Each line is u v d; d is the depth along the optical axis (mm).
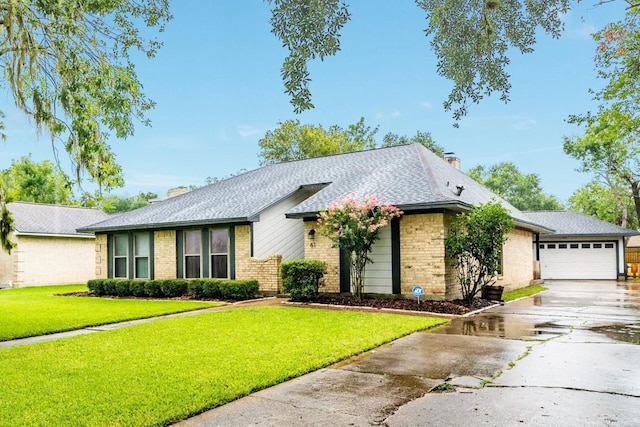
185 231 16797
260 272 15102
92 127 8234
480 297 13641
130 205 47594
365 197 13781
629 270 27719
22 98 8227
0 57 8617
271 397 4785
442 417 4168
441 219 12352
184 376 5410
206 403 4516
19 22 7594
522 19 4336
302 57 3703
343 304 12180
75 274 24578
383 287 13148
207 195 19625
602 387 4973
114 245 18781
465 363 6066
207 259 16203
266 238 15875
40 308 12547
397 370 5770
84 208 28047
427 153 18000
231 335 7961
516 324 9172
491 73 4551
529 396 4707
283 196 16375
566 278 26875
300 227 17344
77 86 8062
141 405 4465
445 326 9000
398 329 8438
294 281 13047
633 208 35562
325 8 3646
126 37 9461
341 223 12406
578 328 8625
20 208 24344
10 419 4137
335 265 14055
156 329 8695
